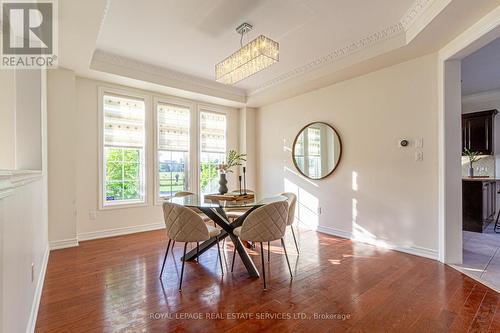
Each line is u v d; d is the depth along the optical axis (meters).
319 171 4.48
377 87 3.68
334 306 2.05
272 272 2.71
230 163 4.00
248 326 1.80
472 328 1.77
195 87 4.70
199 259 3.11
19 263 1.42
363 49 3.35
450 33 2.64
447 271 2.72
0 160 2.64
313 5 2.58
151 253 3.31
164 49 3.53
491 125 5.16
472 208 4.39
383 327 1.78
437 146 3.09
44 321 1.85
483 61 3.88
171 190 4.87
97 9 2.28
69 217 3.60
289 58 3.82
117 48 3.51
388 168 3.56
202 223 2.51
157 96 4.69
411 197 3.33
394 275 2.62
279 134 5.29
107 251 3.38
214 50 3.56
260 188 5.70
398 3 2.55
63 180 3.56
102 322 1.84
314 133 4.57
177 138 4.95
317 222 4.54
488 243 3.70
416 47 2.96
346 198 4.09
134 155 4.49
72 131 3.64
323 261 3.03
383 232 3.62
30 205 1.84
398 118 3.45
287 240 3.93
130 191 4.44
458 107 2.94
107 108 4.16
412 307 2.03
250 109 5.79
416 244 3.27
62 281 2.49
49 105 3.46
